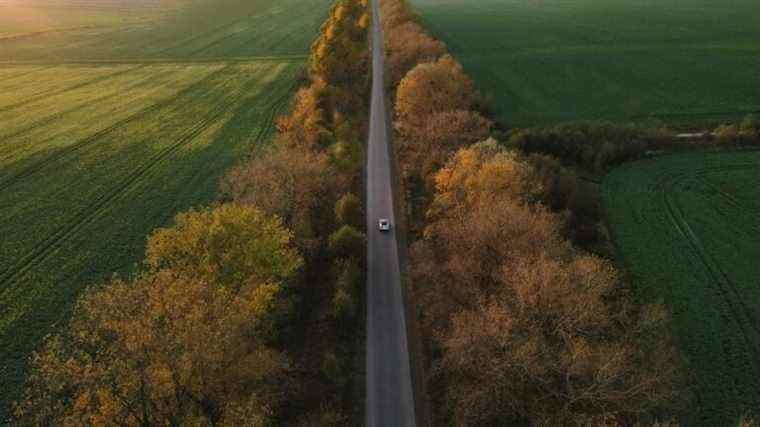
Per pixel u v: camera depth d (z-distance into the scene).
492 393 41.84
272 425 45.62
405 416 47.12
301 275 61.50
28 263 65.69
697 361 50.56
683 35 165.12
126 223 74.44
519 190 62.22
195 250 50.31
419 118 91.50
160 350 37.09
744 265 62.81
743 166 84.50
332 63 115.56
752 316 55.50
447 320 52.88
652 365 43.78
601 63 142.25
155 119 117.00
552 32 182.75
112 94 135.88
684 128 100.50
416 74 95.50
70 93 137.25
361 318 57.88
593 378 40.59
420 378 50.78
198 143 102.50
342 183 75.94
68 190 84.25
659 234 68.81
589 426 36.88
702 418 45.09
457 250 55.78
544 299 44.75
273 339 52.66
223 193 78.25
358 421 46.69
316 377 50.81
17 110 123.88
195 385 39.22
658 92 119.25
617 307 52.09
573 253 54.84
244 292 48.09
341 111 104.00
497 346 42.72
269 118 115.31
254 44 191.50
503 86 128.62
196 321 38.62
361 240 65.88
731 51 144.75
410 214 77.00
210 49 186.38
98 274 63.44
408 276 64.38
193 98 131.50
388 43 142.25
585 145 88.50
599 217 72.62
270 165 68.75
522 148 89.69
